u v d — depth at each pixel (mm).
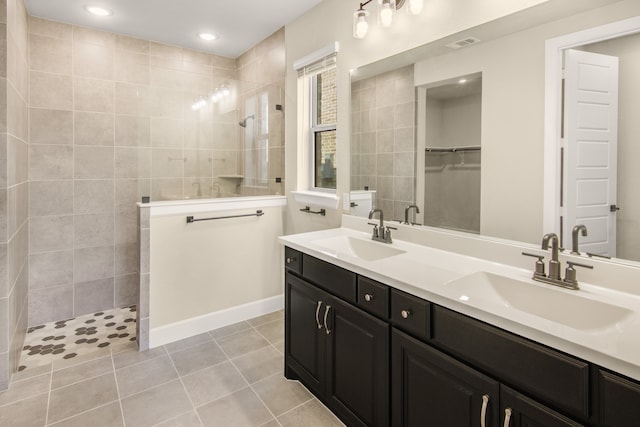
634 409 831
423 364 1331
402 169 2070
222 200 2836
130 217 3348
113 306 3320
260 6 2715
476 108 1686
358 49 2324
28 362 2375
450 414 1240
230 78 3844
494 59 1607
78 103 3057
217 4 2695
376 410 1546
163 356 2453
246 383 2156
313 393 2057
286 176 3172
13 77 2180
